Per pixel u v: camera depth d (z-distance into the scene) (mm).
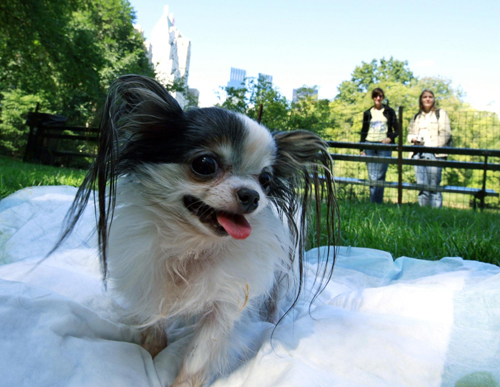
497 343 1296
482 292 1551
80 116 14234
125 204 1430
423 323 1428
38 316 1234
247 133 1508
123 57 16984
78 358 1154
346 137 9453
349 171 7215
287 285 1819
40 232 2195
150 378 1241
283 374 1168
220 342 1354
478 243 2838
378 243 2975
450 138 6457
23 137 13164
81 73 10523
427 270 2318
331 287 2074
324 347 1338
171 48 42688
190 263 1416
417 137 6414
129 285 1375
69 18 10391
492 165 6020
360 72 27938
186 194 1395
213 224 1375
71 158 9148
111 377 1139
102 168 1358
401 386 1165
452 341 1331
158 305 1390
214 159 1454
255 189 1413
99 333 1377
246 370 1329
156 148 1481
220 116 1542
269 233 1538
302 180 1835
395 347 1297
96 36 16938
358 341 1343
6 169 5414
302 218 1850
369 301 1701
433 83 21016
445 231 3389
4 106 13820
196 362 1299
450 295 1595
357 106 17031
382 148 6191
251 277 1426
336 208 1875
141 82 1486
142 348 1340
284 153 1756
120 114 1471
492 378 1174
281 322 1694
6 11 9195
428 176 6328
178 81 14039
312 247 2318
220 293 1374
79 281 1728
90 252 2043
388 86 23562
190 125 1493
